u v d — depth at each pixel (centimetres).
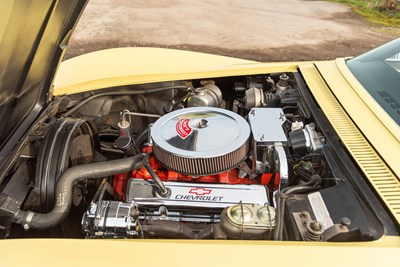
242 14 884
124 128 210
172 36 717
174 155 169
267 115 201
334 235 136
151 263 125
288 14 907
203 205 167
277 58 639
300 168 184
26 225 153
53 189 163
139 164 178
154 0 955
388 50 242
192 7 917
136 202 167
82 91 233
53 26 169
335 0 1055
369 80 221
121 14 826
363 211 143
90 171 170
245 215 146
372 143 169
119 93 241
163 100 254
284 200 154
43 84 192
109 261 126
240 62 279
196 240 135
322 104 205
